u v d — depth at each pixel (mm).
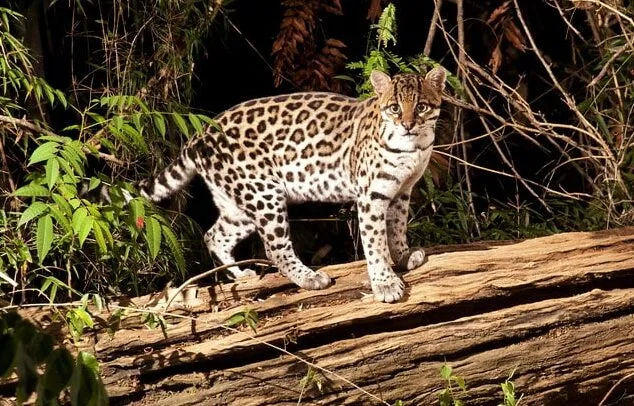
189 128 10195
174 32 11039
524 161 14430
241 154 9422
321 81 12391
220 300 8828
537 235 11719
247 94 13445
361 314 8805
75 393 4559
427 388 8945
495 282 9102
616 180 12164
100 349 8383
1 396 8188
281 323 8688
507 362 9078
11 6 10797
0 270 8547
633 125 12992
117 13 11234
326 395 8727
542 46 14672
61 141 8344
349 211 11594
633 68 12867
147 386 8469
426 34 14180
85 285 10039
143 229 9078
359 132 9164
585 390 9391
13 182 10039
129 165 10695
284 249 9406
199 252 10750
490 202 13961
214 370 8586
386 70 11031
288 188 9539
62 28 11711
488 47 14172
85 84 11562
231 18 12953
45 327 8375
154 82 11000
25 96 10836
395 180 8938
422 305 8938
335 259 12477
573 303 9250
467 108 12484
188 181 9836
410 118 8664
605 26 13281
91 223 8031
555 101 14602
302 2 12094
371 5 12578
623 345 9375
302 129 9398
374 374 8812
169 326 8547
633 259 9461
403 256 9250
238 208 9758
